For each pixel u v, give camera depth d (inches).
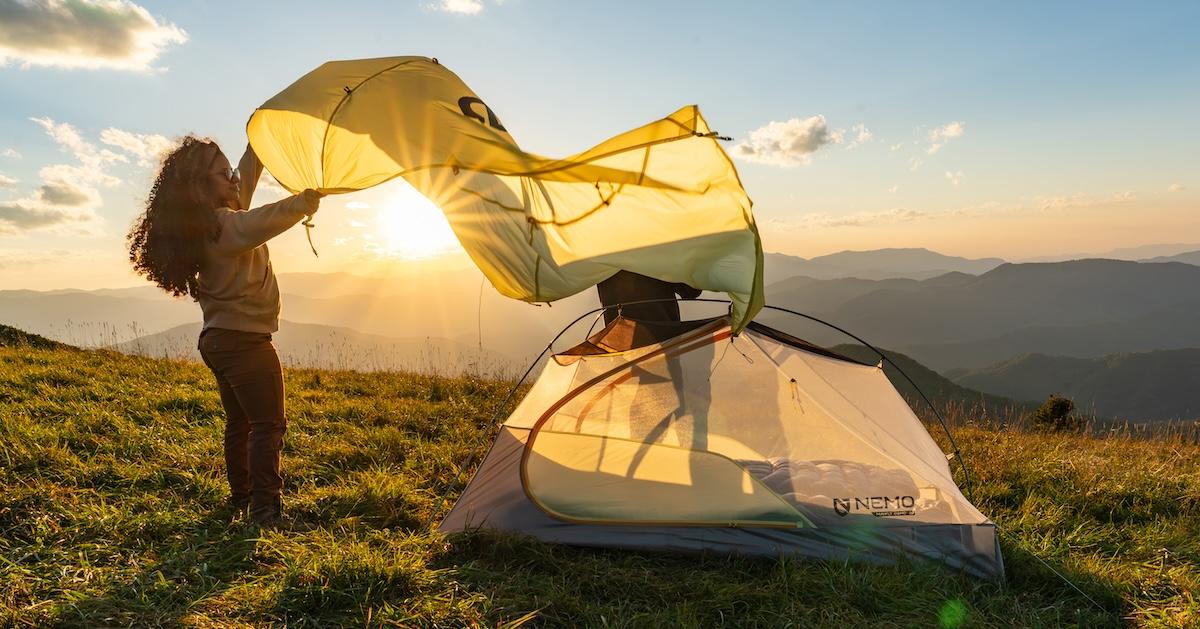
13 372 316.2
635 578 152.6
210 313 165.9
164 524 160.6
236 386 167.6
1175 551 183.2
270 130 172.2
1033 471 259.0
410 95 168.2
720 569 167.0
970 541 167.8
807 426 193.0
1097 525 208.5
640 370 195.9
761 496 179.2
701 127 142.2
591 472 188.1
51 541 147.6
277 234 159.9
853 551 171.3
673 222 152.0
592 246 156.1
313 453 241.3
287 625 120.6
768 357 198.7
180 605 125.4
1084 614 145.9
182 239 158.4
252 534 159.6
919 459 192.5
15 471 185.0
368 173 162.1
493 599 134.3
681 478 184.7
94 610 119.0
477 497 190.9
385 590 134.0
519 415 205.0
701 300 198.8
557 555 169.8
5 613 114.2
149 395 294.4
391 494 200.2
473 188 156.1
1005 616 143.7
